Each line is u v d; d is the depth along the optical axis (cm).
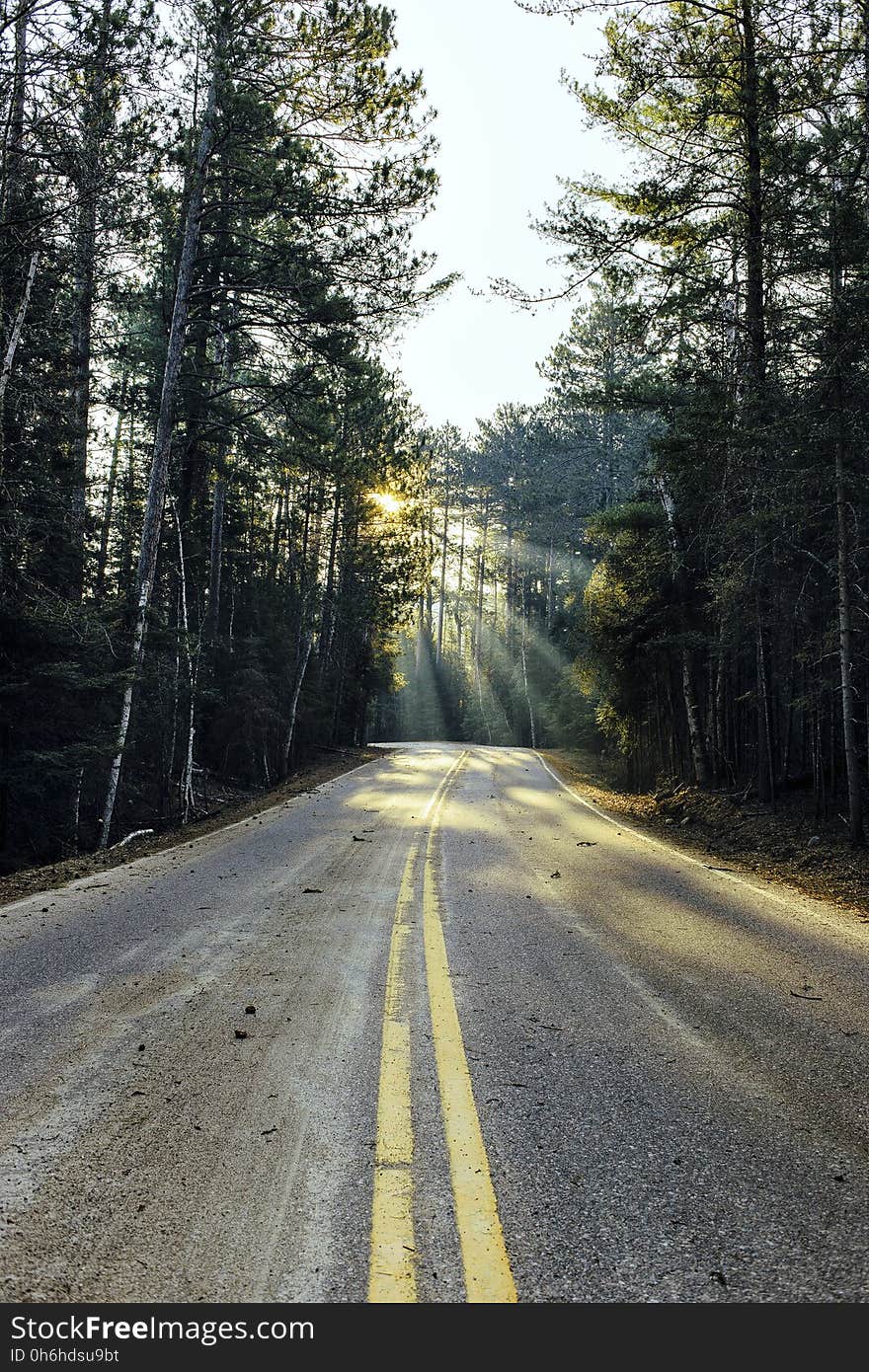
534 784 2598
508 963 634
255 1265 269
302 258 1764
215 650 2939
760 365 1397
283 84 1664
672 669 2478
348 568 3984
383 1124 366
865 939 729
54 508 1603
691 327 1528
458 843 1323
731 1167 334
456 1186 316
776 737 1844
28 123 1102
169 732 2252
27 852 1664
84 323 1731
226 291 1845
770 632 1652
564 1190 314
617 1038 477
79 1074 420
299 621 3544
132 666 1634
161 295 2286
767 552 1512
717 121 1516
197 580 3266
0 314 1352
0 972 603
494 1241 281
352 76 1627
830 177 1246
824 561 1499
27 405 1486
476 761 3609
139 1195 309
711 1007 534
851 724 1255
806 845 1293
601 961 642
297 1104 387
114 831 1972
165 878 1012
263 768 3117
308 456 2089
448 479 7269
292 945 686
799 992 567
